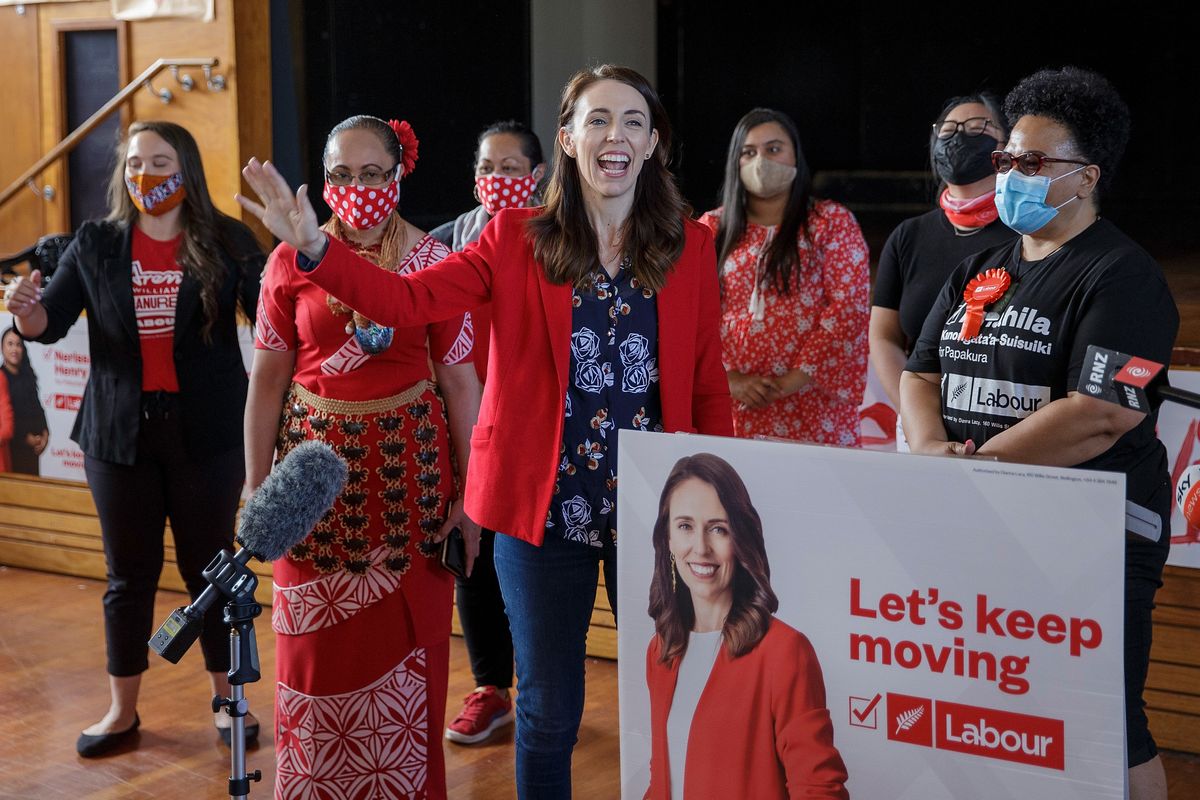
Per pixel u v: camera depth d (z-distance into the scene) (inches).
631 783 81.0
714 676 76.8
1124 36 438.0
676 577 76.9
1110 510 64.4
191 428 130.5
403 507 104.0
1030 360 87.7
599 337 89.1
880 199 462.6
